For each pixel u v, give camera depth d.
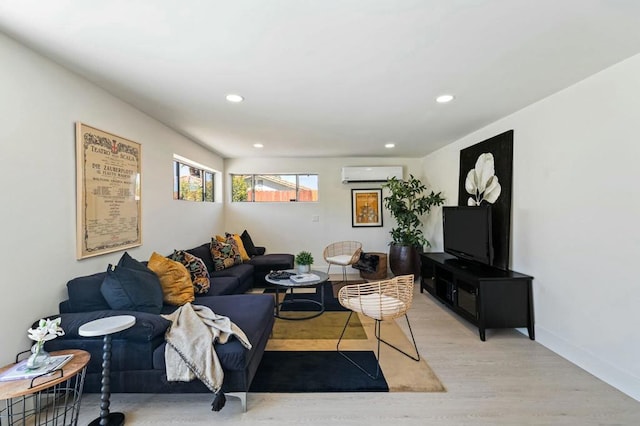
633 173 1.98
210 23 1.58
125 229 2.70
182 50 1.85
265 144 4.54
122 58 1.95
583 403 1.91
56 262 2.00
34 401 1.78
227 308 2.49
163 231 3.43
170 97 2.63
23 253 1.77
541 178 2.73
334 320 3.38
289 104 2.83
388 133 3.93
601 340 2.19
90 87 2.30
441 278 3.78
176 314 2.08
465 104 2.85
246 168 5.71
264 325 2.33
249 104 2.82
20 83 1.76
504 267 3.16
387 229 5.82
